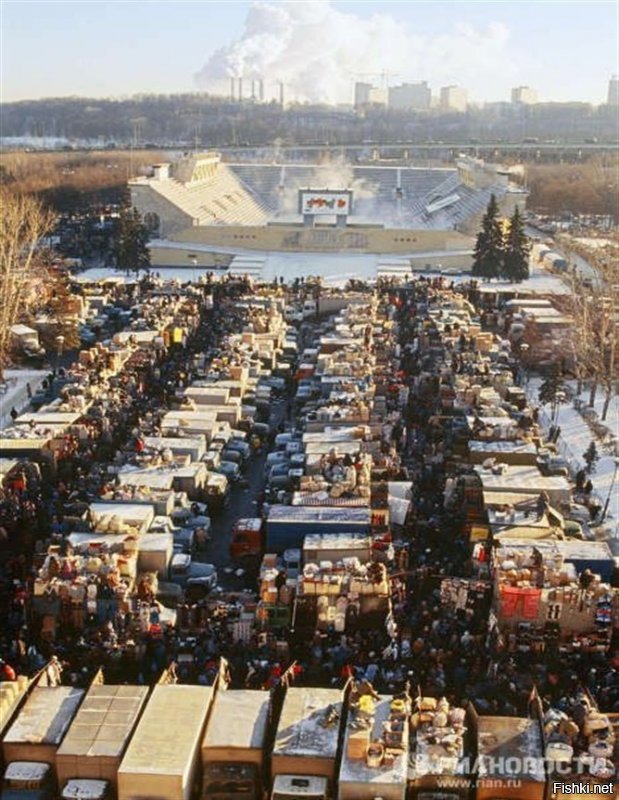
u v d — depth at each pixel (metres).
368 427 60.00
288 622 40.53
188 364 80.31
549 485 51.81
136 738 29.03
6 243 120.12
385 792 27.59
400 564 45.69
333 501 49.31
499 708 34.62
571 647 39.19
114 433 62.97
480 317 104.25
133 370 75.06
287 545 46.62
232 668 37.44
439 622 40.47
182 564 44.97
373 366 75.44
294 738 29.39
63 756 28.33
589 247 148.88
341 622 40.03
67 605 40.59
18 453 56.44
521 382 81.88
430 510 52.62
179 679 36.81
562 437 68.81
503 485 51.47
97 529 46.19
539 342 88.19
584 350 79.50
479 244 142.38
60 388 71.19
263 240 161.50
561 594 39.38
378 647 38.81
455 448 58.06
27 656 37.69
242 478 59.31
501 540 45.38
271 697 31.95
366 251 160.88
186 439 58.91
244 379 72.31
